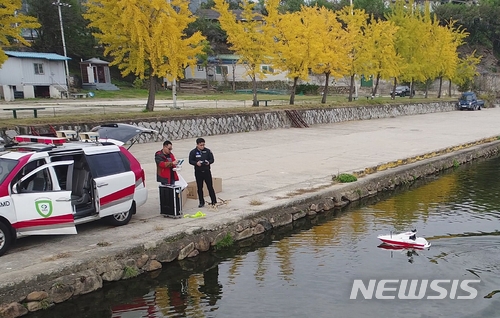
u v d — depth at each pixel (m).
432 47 48.06
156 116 22.81
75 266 7.01
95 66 52.69
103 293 7.14
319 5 74.81
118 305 6.87
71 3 54.81
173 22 23.20
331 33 34.31
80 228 8.81
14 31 18.50
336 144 22.02
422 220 11.39
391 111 40.81
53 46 53.91
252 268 8.30
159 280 7.70
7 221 7.23
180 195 9.56
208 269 8.23
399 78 46.94
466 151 21.02
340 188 12.93
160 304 6.91
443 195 14.18
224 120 25.91
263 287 7.49
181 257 8.43
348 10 38.84
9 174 7.36
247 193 12.08
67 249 7.61
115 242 7.97
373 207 12.75
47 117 20.69
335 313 6.61
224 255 8.91
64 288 6.75
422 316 6.52
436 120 37.03
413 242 9.29
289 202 11.25
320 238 10.00
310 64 32.81
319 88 63.44
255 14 31.17
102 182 8.39
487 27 84.00
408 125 32.38
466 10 82.94
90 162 8.48
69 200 7.68
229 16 30.64
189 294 7.24
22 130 17.45
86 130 19.59
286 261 8.64
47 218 7.53
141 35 23.08
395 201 13.45
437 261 8.52
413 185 15.83
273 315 6.56
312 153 19.09
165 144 10.02
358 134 26.42
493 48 86.00
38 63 43.94
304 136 25.17
